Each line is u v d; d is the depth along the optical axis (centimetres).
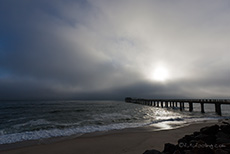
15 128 1220
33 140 838
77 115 2216
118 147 690
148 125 1319
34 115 2233
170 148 510
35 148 700
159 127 1219
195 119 1752
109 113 2572
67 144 751
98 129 1134
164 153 479
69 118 1859
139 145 710
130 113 2630
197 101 3083
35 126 1301
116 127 1218
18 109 3444
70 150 664
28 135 954
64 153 632
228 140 557
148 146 688
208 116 2181
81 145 730
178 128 1163
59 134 974
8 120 1717
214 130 686
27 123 1485
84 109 3506
